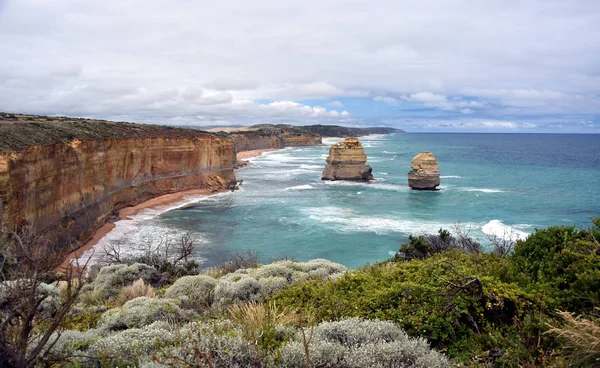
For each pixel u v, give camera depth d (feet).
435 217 139.74
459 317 19.39
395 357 15.10
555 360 14.10
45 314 20.16
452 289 20.61
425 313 19.20
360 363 14.43
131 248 99.86
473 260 28.66
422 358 14.90
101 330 20.30
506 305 19.62
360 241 110.32
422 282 22.26
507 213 145.89
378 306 21.39
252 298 28.76
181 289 32.81
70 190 104.68
